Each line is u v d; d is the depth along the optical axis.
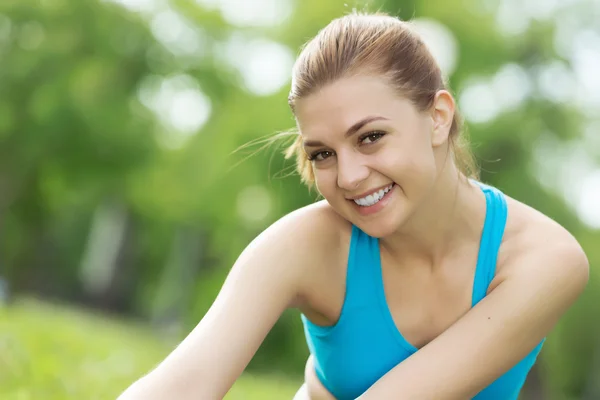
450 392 2.86
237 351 2.77
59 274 34.09
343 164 2.79
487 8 20.09
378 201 2.85
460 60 19.52
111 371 7.37
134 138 21.62
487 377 2.93
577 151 19.83
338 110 2.77
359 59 2.79
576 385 31.08
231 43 22.92
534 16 19.92
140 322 32.69
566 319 23.16
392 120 2.79
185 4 22.41
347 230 3.22
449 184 3.03
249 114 21.77
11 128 21.08
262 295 2.92
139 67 21.89
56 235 32.56
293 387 12.40
